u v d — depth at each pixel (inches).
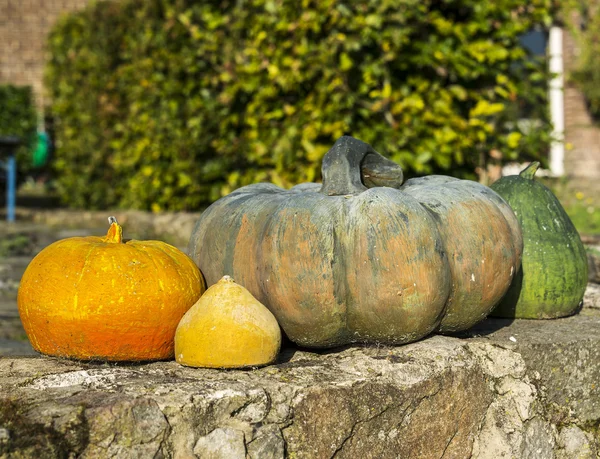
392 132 85.2
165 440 41.6
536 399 50.9
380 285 47.0
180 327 46.9
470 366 48.9
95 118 143.1
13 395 42.2
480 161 94.4
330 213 48.0
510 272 50.7
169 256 48.9
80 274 46.6
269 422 43.6
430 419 47.4
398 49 86.0
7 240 113.3
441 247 48.1
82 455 40.3
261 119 93.9
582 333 53.7
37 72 202.7
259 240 49.4
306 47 86.0
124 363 47.8
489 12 89.8
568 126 165.5
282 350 50.5
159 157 116.4
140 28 122.3
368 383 45.7
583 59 158.1
